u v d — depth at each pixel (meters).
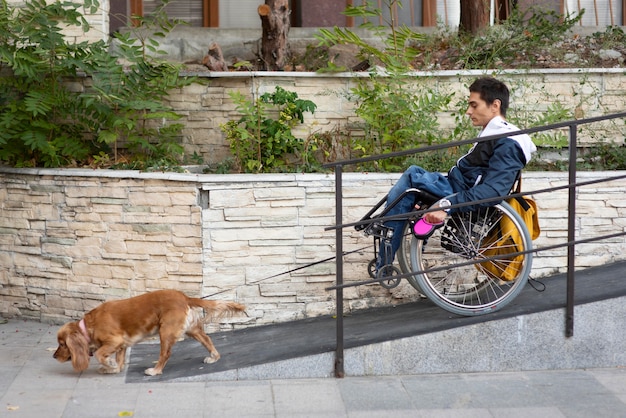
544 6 10.26
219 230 6.77
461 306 5.93
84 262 7.15
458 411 5.12
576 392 5.45
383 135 7.45
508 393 5.43
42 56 7.33
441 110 7.68
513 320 5.88
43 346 6.62
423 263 6.71
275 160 7.47
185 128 7.86
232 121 7.54
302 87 7.80
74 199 7.11
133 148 7.78
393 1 8.27
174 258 6.86
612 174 7.04
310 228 6.84
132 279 6.99
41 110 7.09
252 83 7.76
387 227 5.94
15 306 7.52
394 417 5.04
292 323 6.79
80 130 7.69
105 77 7.30
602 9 10.91
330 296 6.92
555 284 6.62
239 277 6.81
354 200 6.86
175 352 6.36
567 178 6.99
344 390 5.51
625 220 7.07
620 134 7.93
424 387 5.56
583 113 7.89
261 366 5.73
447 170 7.29
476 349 5.87
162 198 6.83
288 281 6.87
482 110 6.05
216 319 5.96
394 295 6.98
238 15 10.62
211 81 7.80
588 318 5.96
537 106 7.92
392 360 5.82
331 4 10.43
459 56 8.66
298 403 5.28
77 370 5.71
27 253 7.38
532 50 8.62
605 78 7.92
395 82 7.59
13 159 7.66
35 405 5.22
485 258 5.79
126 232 6.97
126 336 5.77
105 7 8.74
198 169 7.52
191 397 5.38
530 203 6.20
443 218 5.70
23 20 7.44
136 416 5.07
